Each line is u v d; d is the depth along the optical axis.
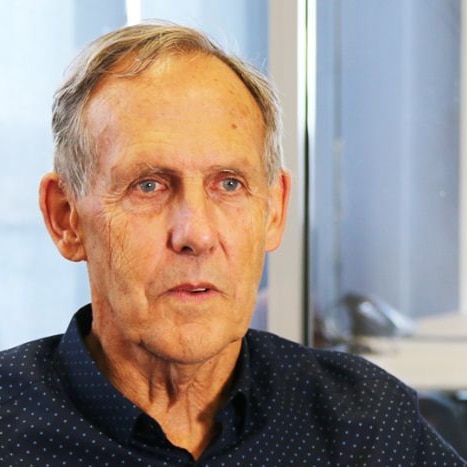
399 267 3.01
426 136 2.97
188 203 1.46
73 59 1.56
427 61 2.96
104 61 1.50
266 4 2.79
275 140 1.60
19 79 2.75
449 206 2.99
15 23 2.74
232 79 1.53
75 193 1.54
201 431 1.62
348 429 1.70
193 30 1.54
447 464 1.73
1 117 2.75
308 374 1.76
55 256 2.80
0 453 1.54
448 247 3.01
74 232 1.58
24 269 2.79
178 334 1.46
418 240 3.00
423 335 3.01
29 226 2.78
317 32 2.90
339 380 1.78
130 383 1.59
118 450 1.54
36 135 2.76
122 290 1.48
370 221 2.99
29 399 1.60
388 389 1.77
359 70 2.94
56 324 2.81
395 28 2.94
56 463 1.54
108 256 1.49
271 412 1.68
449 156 2.99
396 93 2.96
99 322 1.58
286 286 2.82
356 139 2.96
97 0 2.76
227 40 1.62
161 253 1.46
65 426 1.56
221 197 1.50
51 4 2.74
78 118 1.51
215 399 1.62
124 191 1.47
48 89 2.76
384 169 2.98
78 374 1.60
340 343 2.99
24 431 1.56
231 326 1.49
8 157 2.76
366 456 1.68
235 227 1.49
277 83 2.77
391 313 3.01
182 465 1.56
